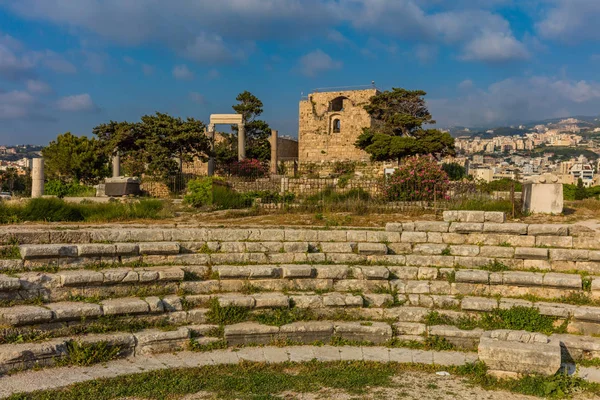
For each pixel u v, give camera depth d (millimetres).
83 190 37344
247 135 72125
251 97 72562
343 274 15273
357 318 14172
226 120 58312
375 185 27984
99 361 11633
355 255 16250
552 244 16109
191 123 48188
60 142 55188
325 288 15125
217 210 26625
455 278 15000
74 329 12094
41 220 20797
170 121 48656
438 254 16484
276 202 27141
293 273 15008
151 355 12234
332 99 76250
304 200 27203
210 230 16750
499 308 13906
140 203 24797
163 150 45781
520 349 11094
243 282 14789
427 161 27891
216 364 11852
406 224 17656
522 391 10789
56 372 10945
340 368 11961
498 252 16047
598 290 14102
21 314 11500
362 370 11875
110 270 13906
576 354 12383
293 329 13383
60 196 34656
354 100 75062
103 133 56438
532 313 13477
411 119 64750
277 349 13008
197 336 13000
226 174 52500
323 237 17219
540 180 23031
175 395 10289
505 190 29547
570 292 14336
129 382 10680
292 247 16328
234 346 13047
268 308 13961
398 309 14289
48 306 12312
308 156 77188
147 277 13828
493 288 14852
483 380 11195
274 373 11617
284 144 78375
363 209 24266
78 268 13977
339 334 13578
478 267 15781
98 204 24031
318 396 10500
